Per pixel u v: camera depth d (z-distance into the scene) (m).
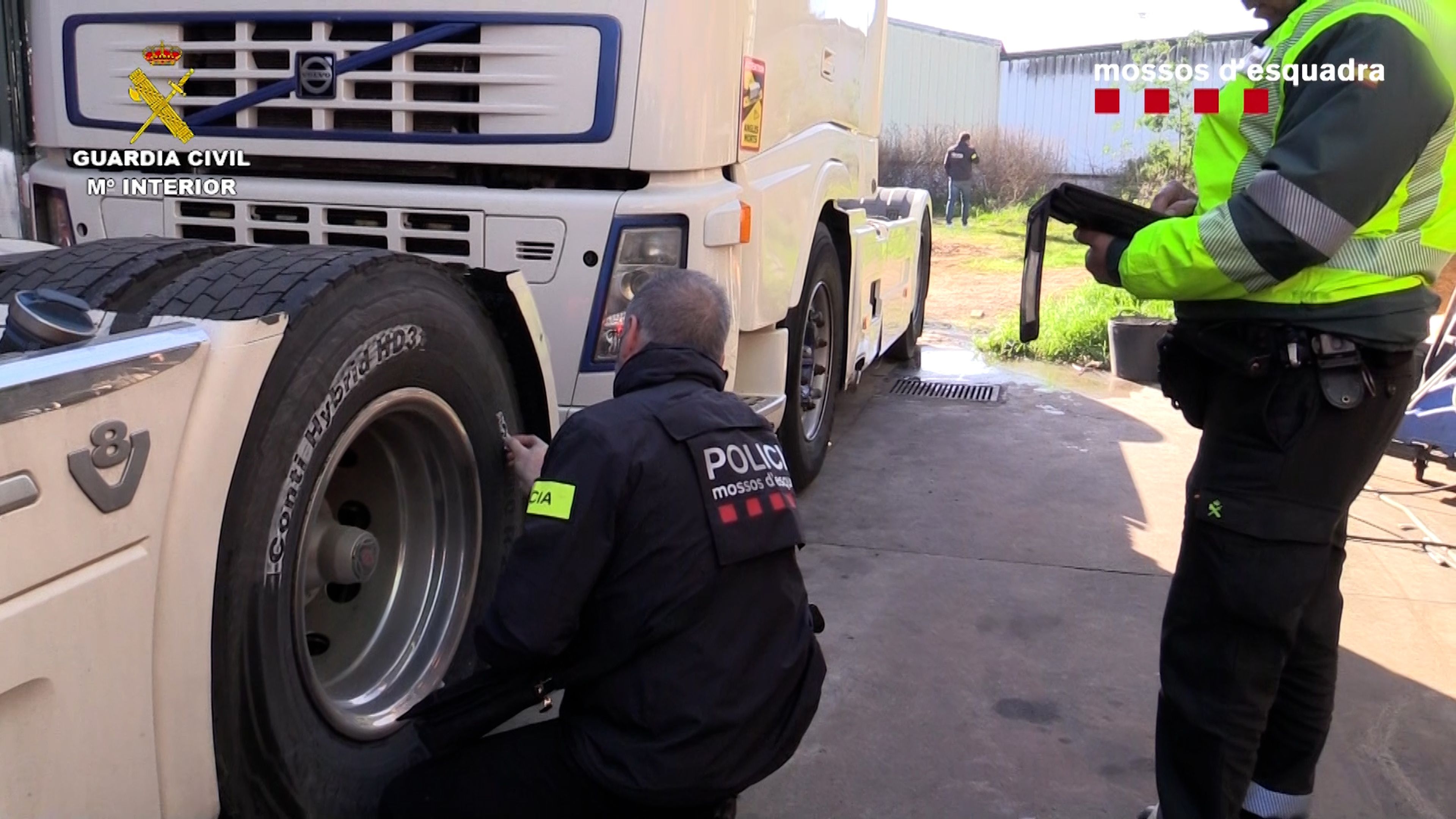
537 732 2.24
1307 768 2.69
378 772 2.46
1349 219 2.08
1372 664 3.84
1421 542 5.05
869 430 6.83
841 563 4.59
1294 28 2.21
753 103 4.07
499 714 2.18
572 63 3.50
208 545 1.86
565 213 3.57
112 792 1.71
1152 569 4.62
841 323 5.86
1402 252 2.22
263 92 3.69
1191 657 2.47
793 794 2.97
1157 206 2.75
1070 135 22.20
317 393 2.14
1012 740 3.27
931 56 22.28
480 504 2.78
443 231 3.67
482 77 3.54
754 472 2.19
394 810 2.24
